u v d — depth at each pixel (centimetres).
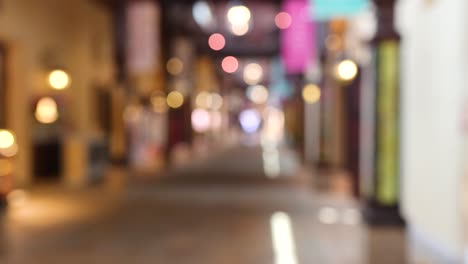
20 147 1292
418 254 665
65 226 828
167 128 2206
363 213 866
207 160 2314
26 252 664
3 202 968
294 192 1245
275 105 4888
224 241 737
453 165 633
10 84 1295
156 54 1555
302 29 1554
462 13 596
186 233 786
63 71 1434
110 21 1866
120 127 1877
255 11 2841
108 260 630
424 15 744
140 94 2100
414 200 796
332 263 625
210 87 3778
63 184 1328
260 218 911
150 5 1551
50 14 1455
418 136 779
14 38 1279
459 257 605
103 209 987
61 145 1430
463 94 597
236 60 3378
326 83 1602
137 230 805
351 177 1251
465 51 590
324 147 1645
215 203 1076
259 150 3136
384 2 797
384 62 801
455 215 623
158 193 1213
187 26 2378
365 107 927
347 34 1327
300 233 789
